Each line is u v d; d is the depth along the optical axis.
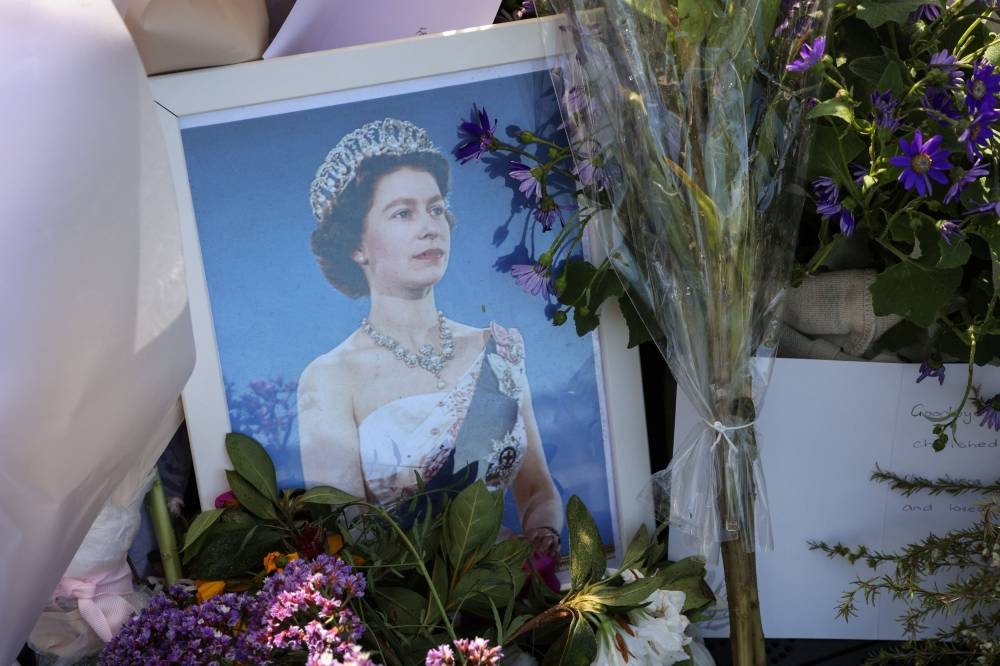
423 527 0.75
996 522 0.78
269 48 0.79
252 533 0.75
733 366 0.74
